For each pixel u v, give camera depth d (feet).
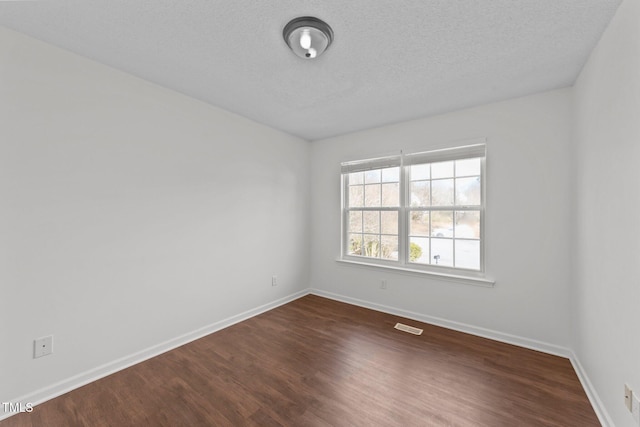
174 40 5.64
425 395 5.82
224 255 9.32
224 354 7.53
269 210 11.00
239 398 5.73
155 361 7.16
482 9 4.67
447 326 9.26
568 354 7.33
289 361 7.17
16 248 5.36
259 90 7.86
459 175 9.22
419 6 4.60
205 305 8.75
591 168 5.80
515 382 6.25
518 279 8.07
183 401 5.64
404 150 10.25
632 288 4.09
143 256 7.29
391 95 8.06
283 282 11.68
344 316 10.26
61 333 5.91
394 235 10.70
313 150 13.05
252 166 10.30
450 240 9.38
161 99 7.65
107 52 6.08
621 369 4.42
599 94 5.36
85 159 6.26
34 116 5.55
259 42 5.69
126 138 6.95
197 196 8.54
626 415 4.24
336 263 12.19
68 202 6.01
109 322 6.65
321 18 4.91
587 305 6.07
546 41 5.52
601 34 5.23
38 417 5.16
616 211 4.61
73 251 6.09
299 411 5.36
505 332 8.27
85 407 5.45
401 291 10.31
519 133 8.07
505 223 8.27
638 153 3.90
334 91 7.87
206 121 8.77
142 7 4.71
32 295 5.54
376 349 7.79
